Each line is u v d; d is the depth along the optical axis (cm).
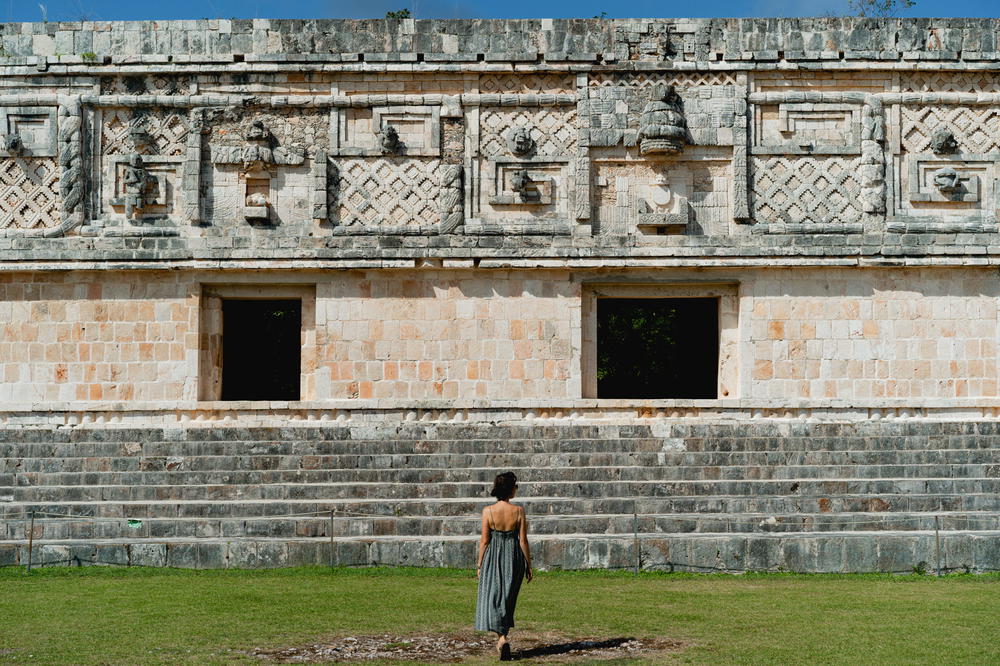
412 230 2177
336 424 2102
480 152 2198
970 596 1276
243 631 1081
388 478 1848
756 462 1891
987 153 2184
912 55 2181
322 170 2186
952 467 1820
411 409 2141
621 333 3412
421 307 2184
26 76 2202
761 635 1063
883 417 2141
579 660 975
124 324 2180
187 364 2172
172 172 2206
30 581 1380
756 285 2178
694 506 1680
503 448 1967
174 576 1420
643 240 2161
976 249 2141
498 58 2180
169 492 1775
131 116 2209
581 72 2191
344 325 2183
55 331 2177
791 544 1477
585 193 2175
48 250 2158
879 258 2144
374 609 1190
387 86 2203
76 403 2134
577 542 1488
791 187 2178
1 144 2198
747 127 2183
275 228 2192
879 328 2167
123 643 1032
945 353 2164
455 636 1065
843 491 1748
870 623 1116
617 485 1766
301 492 1775
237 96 2197
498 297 2184
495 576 995
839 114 2192
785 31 2188
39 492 1766
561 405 2134
